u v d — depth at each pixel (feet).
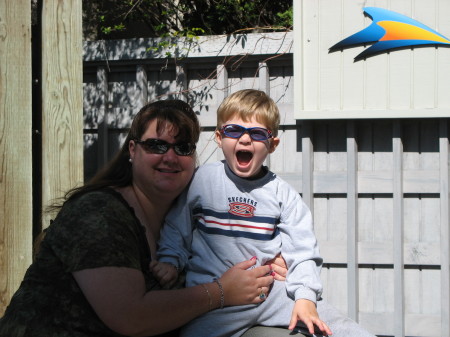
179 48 15.16
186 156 7.23
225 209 7.88
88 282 6.24
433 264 13.85
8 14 10.28
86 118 15.96
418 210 14.10
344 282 14.28
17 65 10.28
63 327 6.36
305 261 7.81
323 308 7.86
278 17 21.38
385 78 13.84
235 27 21.38
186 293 6.89
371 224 14.23
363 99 13.92
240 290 7.28
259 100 8.25
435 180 13.83
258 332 7.48
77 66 10.75
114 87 15.93
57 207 7.61
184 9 21.52
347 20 13.96
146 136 7.16
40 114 10.89
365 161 14.32
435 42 13.56
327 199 14.43
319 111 13.92
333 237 14.37
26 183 10.25
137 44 15.42
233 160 8.01
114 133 15.92
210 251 7.77
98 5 22.40
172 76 15.66
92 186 7.08
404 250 13.99
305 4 14.10
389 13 13.74
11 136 10.24
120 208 6.68
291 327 7.30
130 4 20.65
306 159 14.25
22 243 10.20
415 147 14.16
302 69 14.12
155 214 7.54
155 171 7.14
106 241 6.36
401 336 13.78
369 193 14.21
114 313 6.25
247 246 7.79
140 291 6.47
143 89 15.58
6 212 10.19
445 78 13.61
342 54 14.01
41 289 6.49
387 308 14.10
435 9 13.64
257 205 7.98
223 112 8.31
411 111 13.56
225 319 7.36
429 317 13.84
